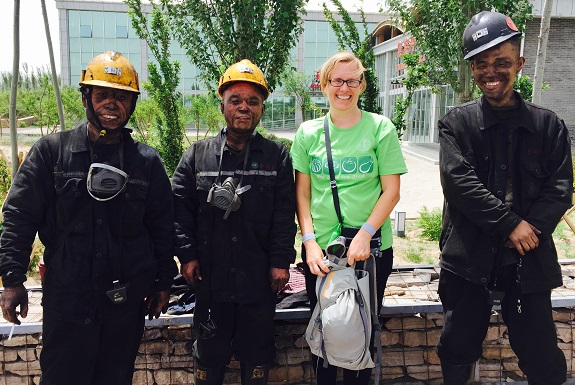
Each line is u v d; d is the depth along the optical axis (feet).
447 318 7.98
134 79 6.95
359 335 7.41
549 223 7.14
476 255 7.53
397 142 8.00
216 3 17.92
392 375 9.99
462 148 7.63
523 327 7.48
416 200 36.37
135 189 6.99
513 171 7.40
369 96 21.97
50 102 65.77
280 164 7.90
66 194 6.71
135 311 7.24
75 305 6.74
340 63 7.77
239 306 7.85
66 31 123.85
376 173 7.95
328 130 8.06
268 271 7.96
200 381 8.20
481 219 7.21
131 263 6.99
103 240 6.84
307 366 9.78
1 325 9.22
